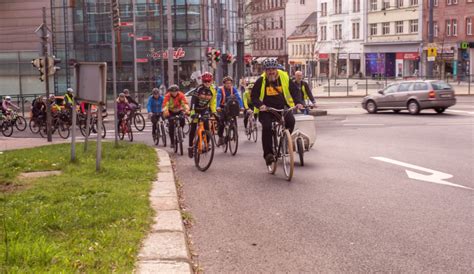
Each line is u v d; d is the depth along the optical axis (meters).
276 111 11.28
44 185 10.03
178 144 17.78
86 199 8.66
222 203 9.31
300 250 6.69
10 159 14.60
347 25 98.12
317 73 106.81
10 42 64.06
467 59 75.56
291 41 117.38
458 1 76.00
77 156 14.62
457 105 39.31
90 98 12.17
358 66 96.44
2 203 8.48
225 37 67.25
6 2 63.69
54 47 58.69
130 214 7.69
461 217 8.07
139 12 58.00
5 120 29.41
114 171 11.63
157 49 58.03
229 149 16.41
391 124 26.55
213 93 13.55
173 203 8.54
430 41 47.09
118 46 53.81
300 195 9.77
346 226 7.70
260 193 10.03
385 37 89.81
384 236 7.18
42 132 28.86
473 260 6.20
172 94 16.62
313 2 120.62
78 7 58.22
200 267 6.16
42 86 55.91
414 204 8.95
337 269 6.00
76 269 5.44
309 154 15.30
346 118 31.16
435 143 17.95
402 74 86.69
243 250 6.74
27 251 5.75
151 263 5.70
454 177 11.39
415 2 83.31
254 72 117.12
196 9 59.28
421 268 5.97
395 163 13.44
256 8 102.31
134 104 28.12
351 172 12.13
